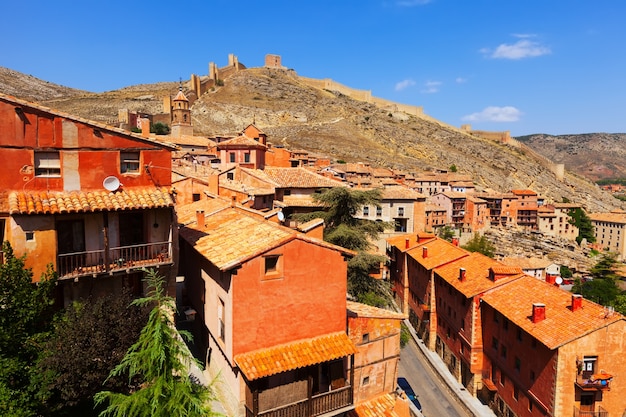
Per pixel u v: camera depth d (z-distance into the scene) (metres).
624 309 62.16
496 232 128.50
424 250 51.03
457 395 39.50
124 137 21.84
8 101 19.00
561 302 32.91
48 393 15.80
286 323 20.47
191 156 83.75
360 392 25.48
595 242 143.75
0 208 18.55
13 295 17.25
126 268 20.80
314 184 53.91
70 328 17.22
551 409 29.30
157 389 12.39
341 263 21.98
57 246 19.97
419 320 52.06
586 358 28.78
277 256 19.92
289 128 188.75
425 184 143.62
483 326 38.69
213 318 21.98
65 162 20.41
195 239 24.64
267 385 19.92
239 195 42.28
